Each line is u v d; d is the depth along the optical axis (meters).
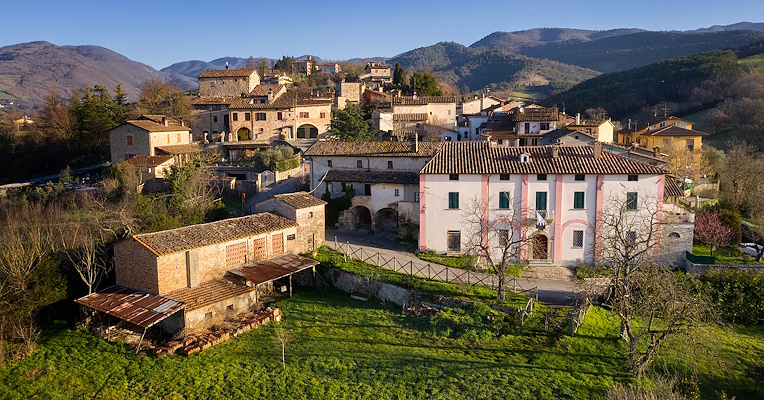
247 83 111.56
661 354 33.62
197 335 36.34
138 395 29.62
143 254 38.31
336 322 38.53
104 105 98.62
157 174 71.38
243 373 31.70
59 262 40.47
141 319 34.53
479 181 48.34
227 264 42.50
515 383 29.86
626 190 47.03
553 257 48.41
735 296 41.06
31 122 126.56
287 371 31.83
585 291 38.12
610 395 25.42
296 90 122.88
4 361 33.38
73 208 60.94
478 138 90.88
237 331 36.84
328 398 28.89
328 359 33.12
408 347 34.47
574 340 34.50
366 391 29.55
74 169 89.50
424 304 40.06
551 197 47.84
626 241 37.62
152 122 84.12
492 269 46.78
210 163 80.31
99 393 29.91
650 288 33.50
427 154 57.56
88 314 38.88
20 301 36.88
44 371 32.28
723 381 31.61
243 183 68.44
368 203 57.16
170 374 31.66
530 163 48.47
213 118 99.94
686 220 47.81
